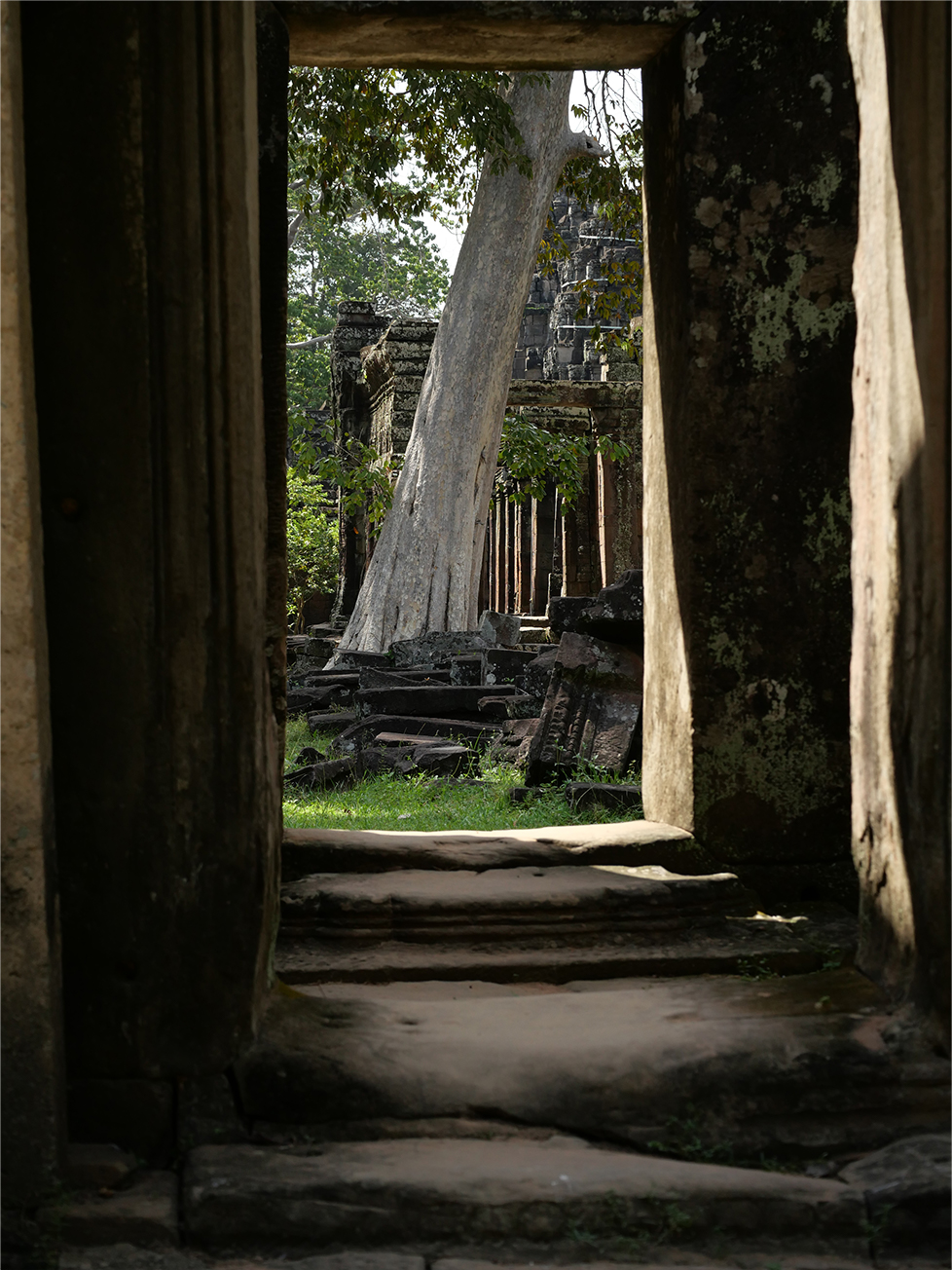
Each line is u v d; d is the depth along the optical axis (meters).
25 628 2.62
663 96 4.41
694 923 3.86
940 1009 3.01
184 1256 2.54
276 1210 2.60
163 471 2.86
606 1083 2.94
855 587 3.60
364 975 3.54
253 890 2.95
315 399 29.55
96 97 2.81
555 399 17.08
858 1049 3.01
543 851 4.14
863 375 3.54
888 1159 2.80
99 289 2.83
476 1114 2.93
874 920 3.46
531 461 14.83
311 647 16.38
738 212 4.18
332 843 4.13
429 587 12.70
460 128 10.67
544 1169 2.71
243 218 2.86
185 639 2.88
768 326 4.21
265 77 4.05
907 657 3.18
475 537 13.04
